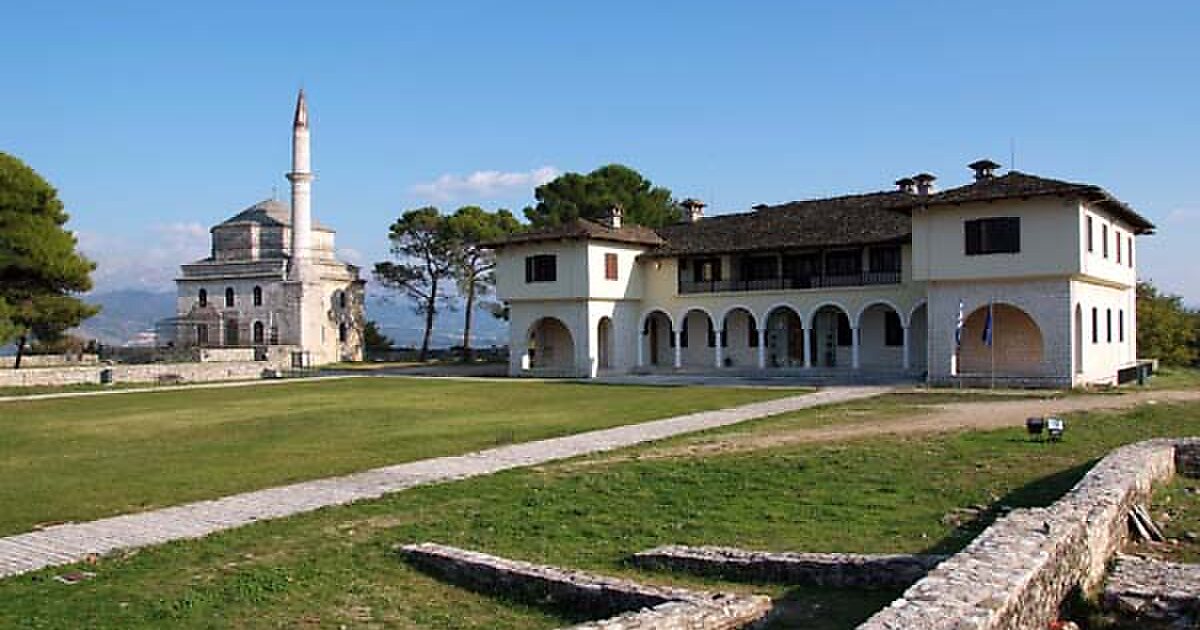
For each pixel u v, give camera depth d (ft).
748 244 171.73
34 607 35.37
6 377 158.92
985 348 145.28
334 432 90.63
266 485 61.41
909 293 155.22
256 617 34.19
